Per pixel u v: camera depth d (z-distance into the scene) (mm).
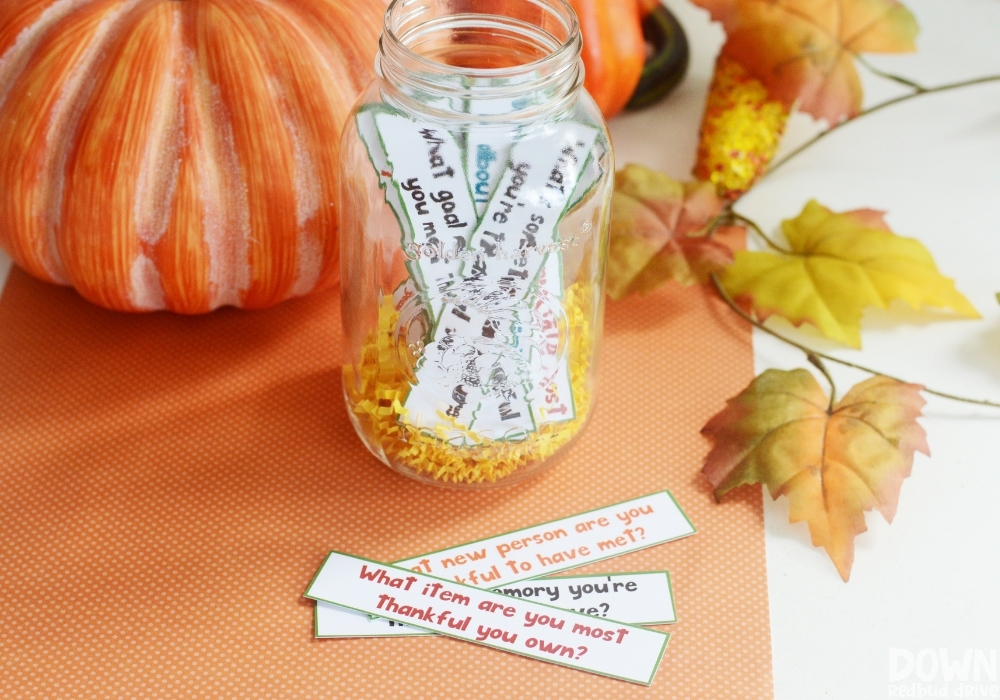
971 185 640
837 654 477
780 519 515
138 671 465
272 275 532
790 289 581
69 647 470
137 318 577
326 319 584
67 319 574
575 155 468
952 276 599
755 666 472
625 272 568
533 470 515
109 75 500
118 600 483
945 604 492
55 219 517
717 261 571
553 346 487
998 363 568
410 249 468
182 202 504
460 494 520
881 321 585
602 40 610
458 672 469
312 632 477
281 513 510
